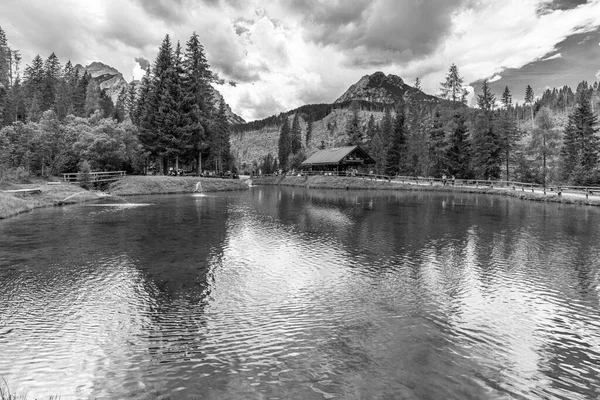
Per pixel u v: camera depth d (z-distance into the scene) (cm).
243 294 1160
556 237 2084
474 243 1934
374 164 8900
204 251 1697
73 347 809
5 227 2216
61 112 7612
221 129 8500
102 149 5031
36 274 1313
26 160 4288
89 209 3153
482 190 5728
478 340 876
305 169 10862
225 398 630
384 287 1246
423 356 792
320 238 2067
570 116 6375
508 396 656
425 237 2098
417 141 8731
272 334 886
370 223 2622
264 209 3466
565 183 5844
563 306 1095
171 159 6266
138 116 7225
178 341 843
